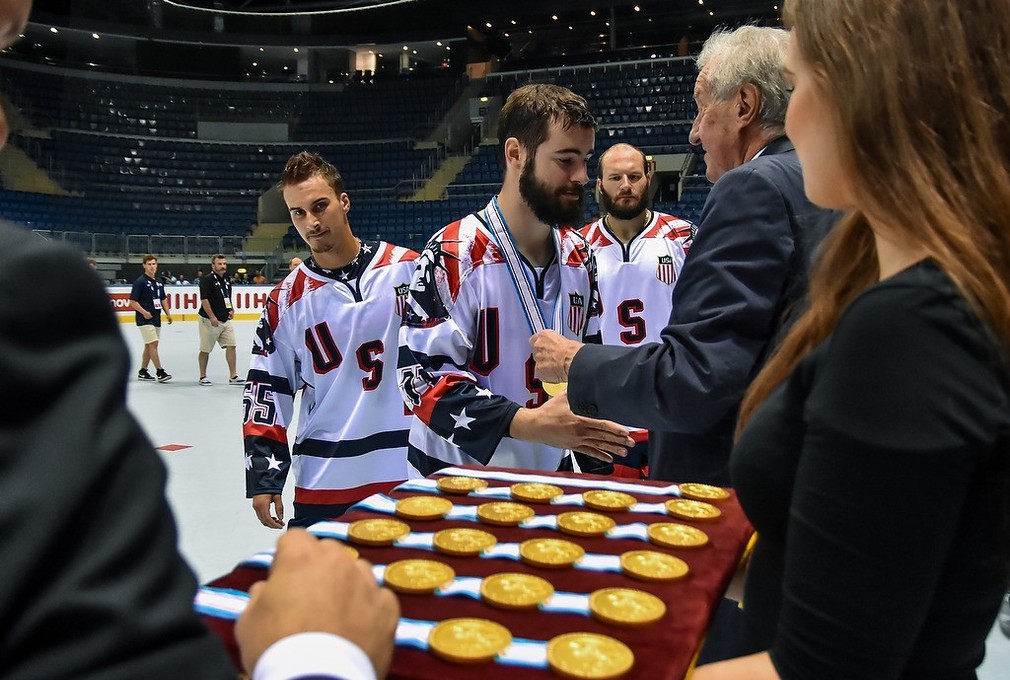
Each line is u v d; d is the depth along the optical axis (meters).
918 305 0.58
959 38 0.61
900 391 0.56
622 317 3.79
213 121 23.41
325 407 2.46
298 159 2.39
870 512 0.57
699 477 1.48
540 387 1.91
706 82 1.56
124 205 21.08
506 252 1.88
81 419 0.36
